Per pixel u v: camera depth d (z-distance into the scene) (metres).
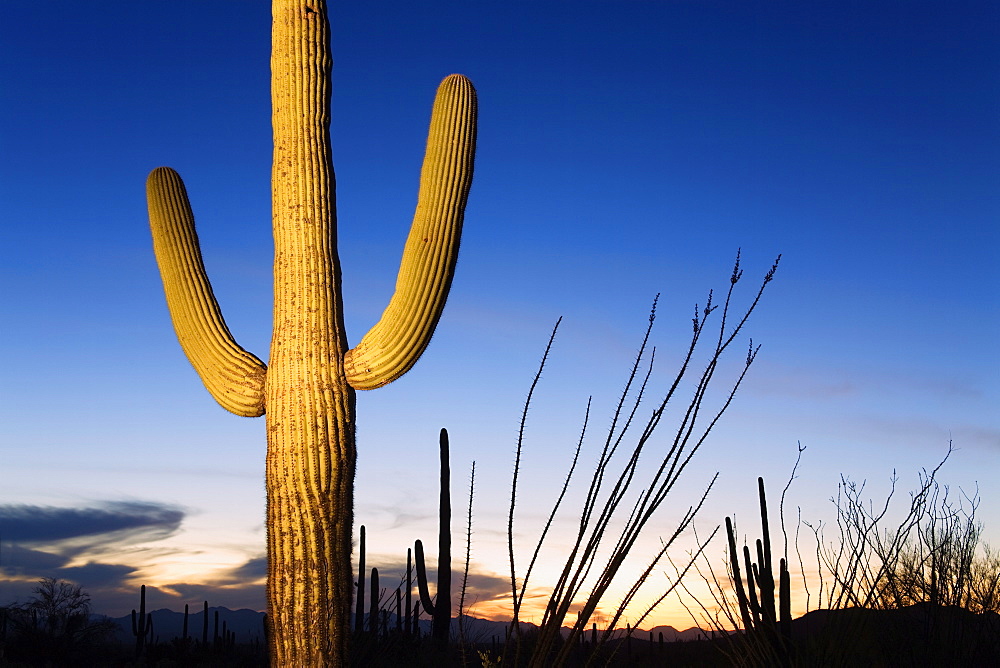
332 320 5.63
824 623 4.41
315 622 5.17
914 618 4.81
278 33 6.07
